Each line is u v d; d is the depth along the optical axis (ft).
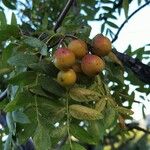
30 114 1.31
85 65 1.33
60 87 1.32
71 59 1.29
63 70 1.30
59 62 1.28
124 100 1.70
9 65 1.38
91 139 1.31
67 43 1.38
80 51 1.32
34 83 1.31
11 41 1.40
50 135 1.28
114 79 1.60
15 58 1.29
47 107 1.31
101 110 1.32
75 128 1.30
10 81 1.30
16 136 1.41
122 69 1.50
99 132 1.35
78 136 1.31
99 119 1.34
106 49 1.39
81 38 1.43
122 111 1.38
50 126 1.29
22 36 1.39
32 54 1.32
